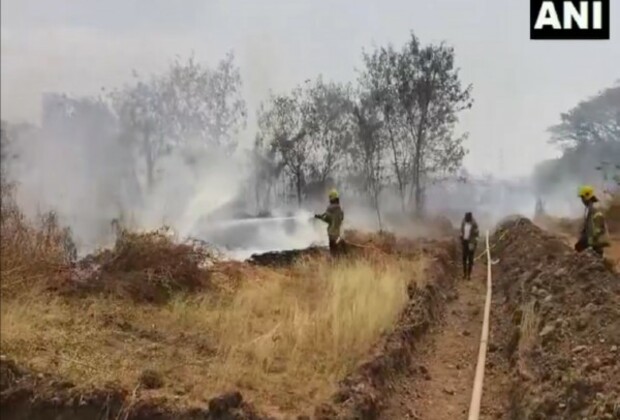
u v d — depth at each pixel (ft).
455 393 28.12
